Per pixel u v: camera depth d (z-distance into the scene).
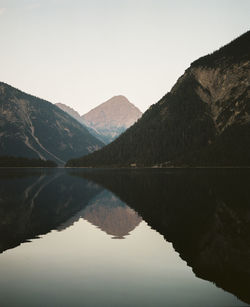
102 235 29.09
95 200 54.00
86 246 25.53
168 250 24.22
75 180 111.00
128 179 113.06
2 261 21.94
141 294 16.78
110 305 15.66
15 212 41.53
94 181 104.94
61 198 57.09
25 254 23.45
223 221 34.38
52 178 125.56
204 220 35.03
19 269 20.44
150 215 38.84
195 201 49.91
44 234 29.48
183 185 79.75
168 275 19.31
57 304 15.74
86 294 16.86
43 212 41.56
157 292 17.05
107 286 17.80
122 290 17.25
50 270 20.20
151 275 19.27
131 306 15.55
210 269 20.14
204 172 155.25
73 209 44.16
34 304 15.77
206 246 25.09
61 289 17.41
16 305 15.70
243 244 25.69
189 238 27.67
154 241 26.83
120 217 37.75
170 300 16.19
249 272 19.62
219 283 18.03
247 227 31.47
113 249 24.69
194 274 19.42
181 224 33.31
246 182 85.44
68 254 23.41
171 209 42.81
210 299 16.16
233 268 20.23
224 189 67.44
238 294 16.84
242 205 44.97
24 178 124.62
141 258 22.39
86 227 32.44
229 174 132.25
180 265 20.97
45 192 67.81
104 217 37.88
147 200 53.00
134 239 27.53
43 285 17.95
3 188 77.12
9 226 32.84
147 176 129.25
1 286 17.86
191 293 16.91
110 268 20.56
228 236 28.03
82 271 20.03
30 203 50.50
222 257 22.28
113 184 90.00
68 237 28.38
